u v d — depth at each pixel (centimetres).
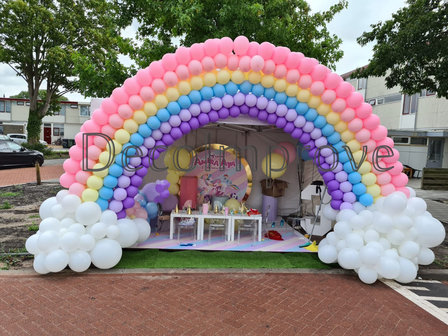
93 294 416
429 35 943
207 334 336
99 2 2086
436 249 688
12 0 2031
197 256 563
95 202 500
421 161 1905
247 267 526
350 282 484
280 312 387
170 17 977
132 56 1100
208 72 500
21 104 3825
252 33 960
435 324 372
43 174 1573
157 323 353
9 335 324
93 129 493
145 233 553
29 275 468
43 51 2262
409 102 1797
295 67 497
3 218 798
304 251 598
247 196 788
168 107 505
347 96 503
